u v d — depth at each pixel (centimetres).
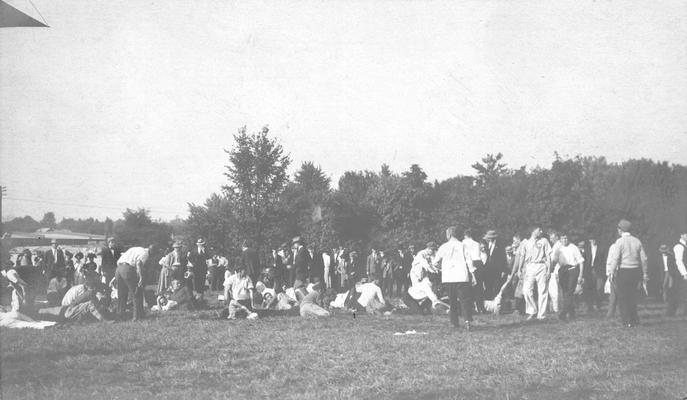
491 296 1827
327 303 1934
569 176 4219
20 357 955
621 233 1334
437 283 1878
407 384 759
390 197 6053
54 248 2650
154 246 1648
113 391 736
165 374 834
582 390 720
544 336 1158
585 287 1702
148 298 1941
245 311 1614
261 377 816
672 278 1570
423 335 1196
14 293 1472
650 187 3700
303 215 5697
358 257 3091
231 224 3722
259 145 3728
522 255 1653
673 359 904
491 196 4809
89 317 1517
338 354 981
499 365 868
